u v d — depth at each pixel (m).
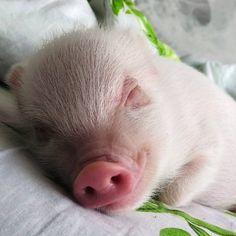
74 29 0.18
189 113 0.18
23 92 0.16
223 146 0.20
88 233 0.09
